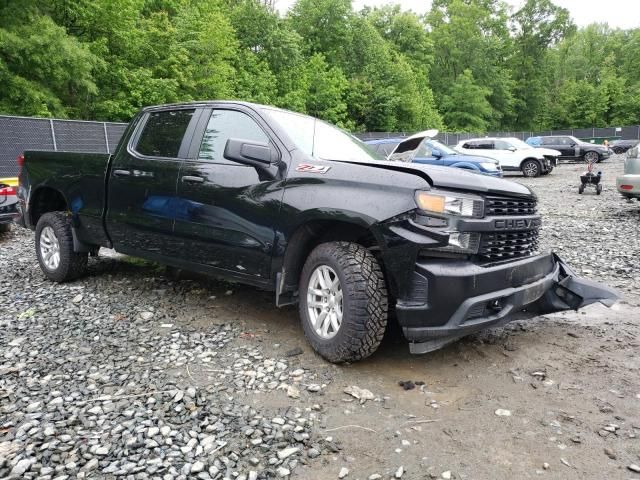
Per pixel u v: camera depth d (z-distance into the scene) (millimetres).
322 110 37531
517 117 71188
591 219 9891
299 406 2979
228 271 4113
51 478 2312
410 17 57938
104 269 6191
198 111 4539
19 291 5305
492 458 2490
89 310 4680
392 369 3477
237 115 4238
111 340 3967
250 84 30844
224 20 26906
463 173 3447
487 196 3344
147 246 4730
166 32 22844
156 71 23406
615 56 81688
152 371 3436
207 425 2758
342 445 2596
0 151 11633
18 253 7469
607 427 2750
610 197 13227
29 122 12188
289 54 36406
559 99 71938
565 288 4180
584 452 2533
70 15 19703
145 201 4641
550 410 2943
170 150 4590
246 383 3262
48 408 2928
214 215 4086
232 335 4082
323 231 3762
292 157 3760
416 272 3115
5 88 16188
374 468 2414
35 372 3418
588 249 7250
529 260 3568
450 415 2893
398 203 3150
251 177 3889
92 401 3020
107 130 14125
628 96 65625
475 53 63844
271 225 3719
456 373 3430
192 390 3137
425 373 3424
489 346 3900
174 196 4387
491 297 3197
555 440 2637
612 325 4375
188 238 4320
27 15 16625
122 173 4859
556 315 4660
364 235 3611
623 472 2373
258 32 35031
